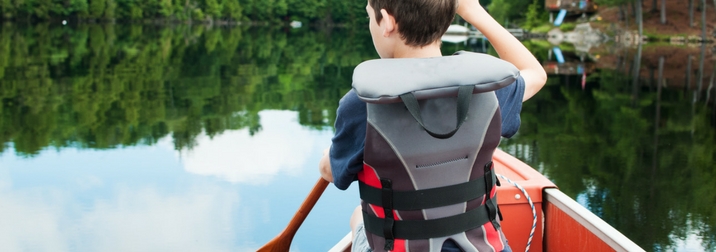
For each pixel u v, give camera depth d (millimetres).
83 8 45656
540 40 39812
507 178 1906
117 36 29344
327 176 1304
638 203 4410
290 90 10500
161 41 26406
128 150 5512
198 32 39062
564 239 1777
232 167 4848
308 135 6242
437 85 990
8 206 3896
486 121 1085
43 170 4777
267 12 61500
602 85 11945
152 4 51406
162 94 9648
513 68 1036
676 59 20250
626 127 7613
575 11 45656
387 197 1093
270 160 5094
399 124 1046
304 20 64188
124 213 3781
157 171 4750
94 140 6012
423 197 1080
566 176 5160
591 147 6359
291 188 4254
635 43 34938
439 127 1058
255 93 10016
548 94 10617
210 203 3951
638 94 10781
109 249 3230
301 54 20438
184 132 6488
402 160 1055
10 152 5410
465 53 1092
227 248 3227
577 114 8555
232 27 53844
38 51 17594
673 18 39938
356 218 1448
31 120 7113
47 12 43125
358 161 1116
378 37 1157
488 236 1136
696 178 5133
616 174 5242
